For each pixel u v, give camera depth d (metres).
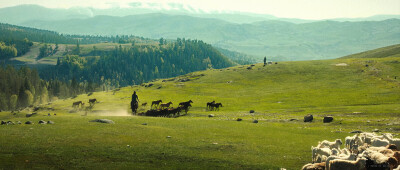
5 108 158.62
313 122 46.28
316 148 20.31
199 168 19.69
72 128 29.56
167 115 57.28
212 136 29.67
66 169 18.39
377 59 122.31
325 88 88.81
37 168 18.20
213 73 136.75
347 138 22.59
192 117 56.16
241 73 126.50
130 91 111.56
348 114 50.88
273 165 20.66
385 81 88.56
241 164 20.69
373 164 16.22
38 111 78.69
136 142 25.28
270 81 107.69
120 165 19.50
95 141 24.70
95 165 19.27
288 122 47.34
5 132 26.66
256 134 32.19
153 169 19.09
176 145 25.06
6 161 18.92
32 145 22.47
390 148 19.53
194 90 102.81
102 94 106.00
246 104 75.94
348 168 16.23
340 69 112.94
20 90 169.38
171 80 138.12
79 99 94.50
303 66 124.12
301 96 80.31
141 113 57.00
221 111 66.88
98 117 42.12
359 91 80.12
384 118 44.66
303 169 17.88
